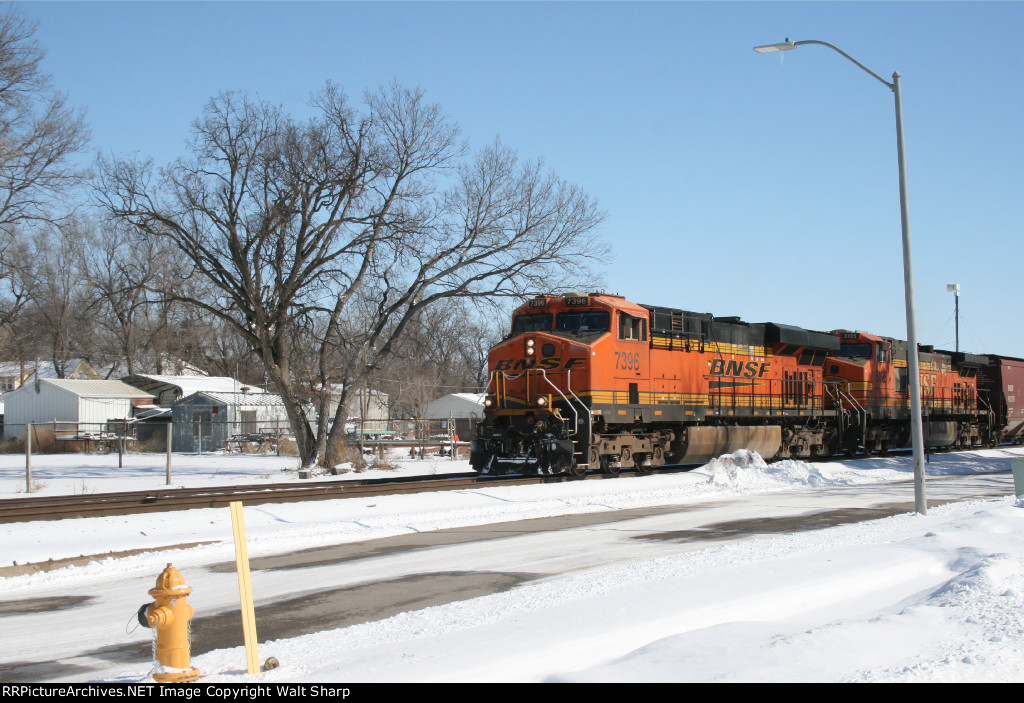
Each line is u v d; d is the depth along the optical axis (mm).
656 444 24000
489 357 22953
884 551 10500
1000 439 43594
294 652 6863
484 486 19672
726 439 25469
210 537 13164
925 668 6070
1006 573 9086
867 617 7926
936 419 37000
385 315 28719
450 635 6879
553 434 20875
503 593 8891
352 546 12789
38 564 10969
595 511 16594
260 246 26547
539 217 28344
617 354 21672
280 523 14875
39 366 71812
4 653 7352
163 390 59406
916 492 14992
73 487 24328
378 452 36469
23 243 51656
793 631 6887
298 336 28391
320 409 28703
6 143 31438
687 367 24219
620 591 8484
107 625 8328
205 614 8672
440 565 11117
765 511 16234
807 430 29672
